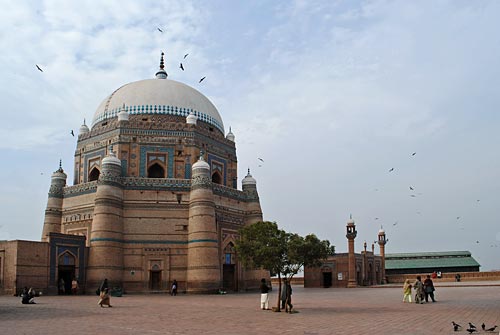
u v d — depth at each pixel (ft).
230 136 115.34
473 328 33.45
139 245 89.04
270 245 49.93
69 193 97.50
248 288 100.27
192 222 89.56
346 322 39.04
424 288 62.08
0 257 76.13
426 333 32.40
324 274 131.23
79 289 83.25
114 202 87.35
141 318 41.98
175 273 89.35
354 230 128.36
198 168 91.30
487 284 116.26
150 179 91.66
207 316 44.11
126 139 95.76
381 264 156.66
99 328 34.63
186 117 103.81
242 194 105.19
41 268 77.97
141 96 102.99
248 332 32.91
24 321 38.81
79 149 103.71
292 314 46.29
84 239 85.61
